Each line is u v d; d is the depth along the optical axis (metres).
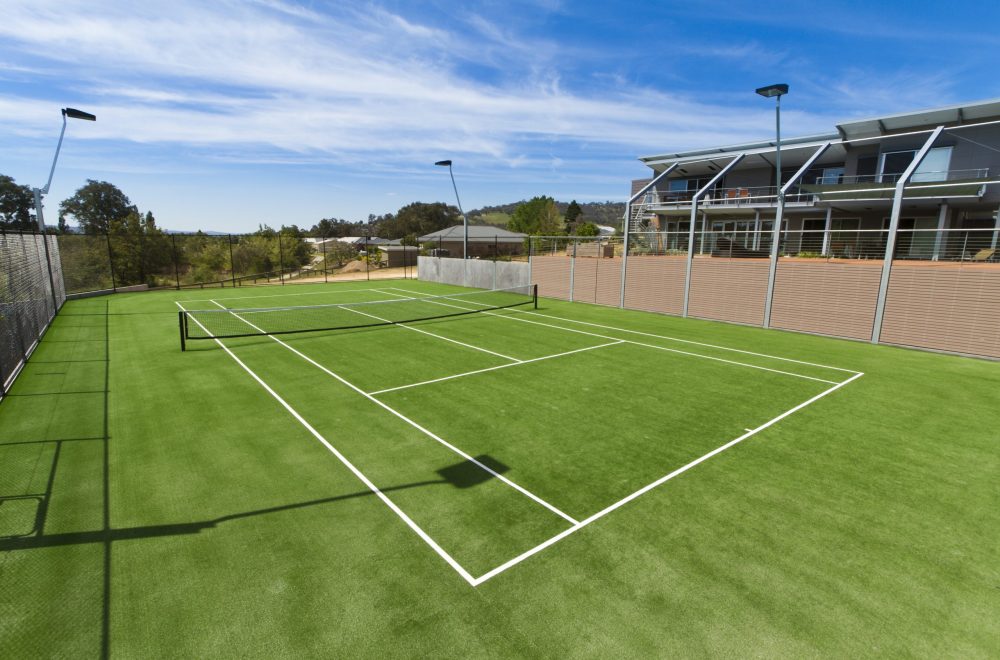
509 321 19.52
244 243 41.25
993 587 4.63
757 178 28.92
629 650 3.87
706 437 8.08
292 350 14.02
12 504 5.85
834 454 7.48
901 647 3.93
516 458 7.25
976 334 13.83
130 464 6.93
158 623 4.08
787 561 4.98
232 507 5.86
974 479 6.73
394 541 5.24
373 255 55.88
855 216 25.38
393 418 8.80
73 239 26.69
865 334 16.05
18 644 3.84
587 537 5.36
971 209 21.80
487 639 3.95
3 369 9.74
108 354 13.27
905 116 20.16
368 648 3.85
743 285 19.09
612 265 23.98
